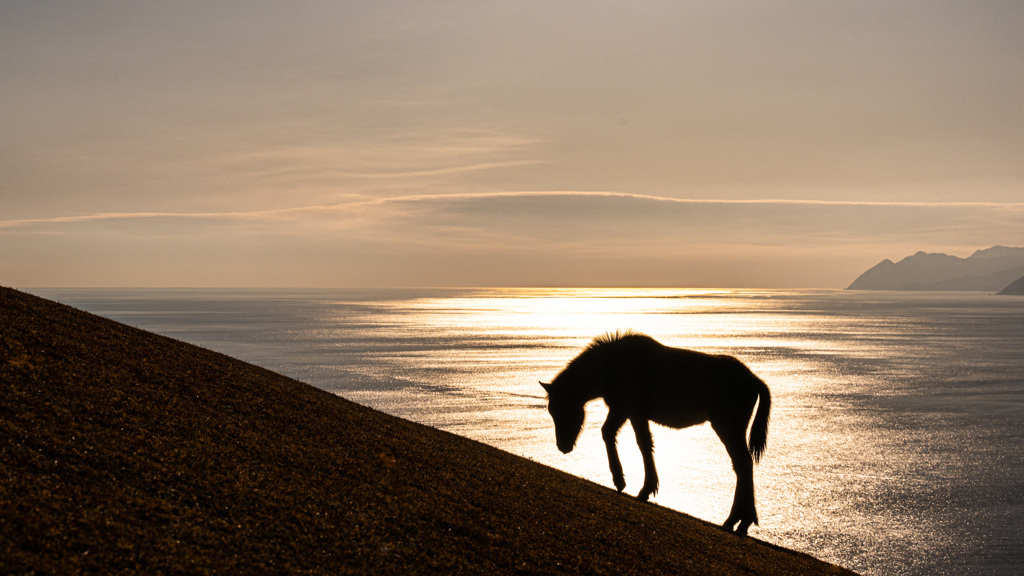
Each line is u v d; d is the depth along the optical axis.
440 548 7.82
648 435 12.80
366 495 8.72
